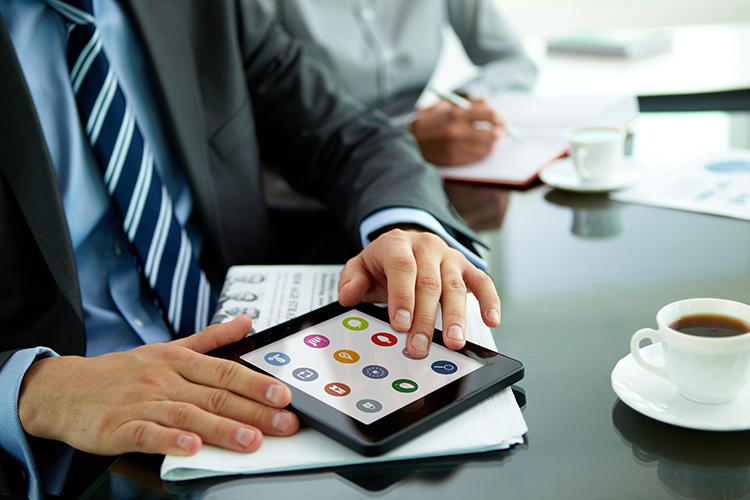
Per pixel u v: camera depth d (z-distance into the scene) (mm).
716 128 1110
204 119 966
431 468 407
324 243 857
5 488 550
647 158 1023
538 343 550
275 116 1117
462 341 514
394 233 664
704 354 416
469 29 1733
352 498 386
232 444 426
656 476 387
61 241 705
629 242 748
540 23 2273
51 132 798
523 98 1315
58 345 699
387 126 1062
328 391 462
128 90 908
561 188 942
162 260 843
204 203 953
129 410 468
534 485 387
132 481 423
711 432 422
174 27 933
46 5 803
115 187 814
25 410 530
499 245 774
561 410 457
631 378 478
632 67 1497
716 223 776
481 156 1102
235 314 620
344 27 1434
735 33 1678
